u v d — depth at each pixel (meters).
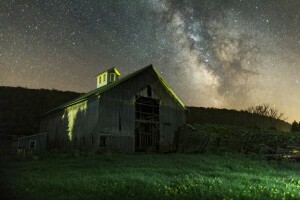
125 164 18.31
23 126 46.28
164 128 33.12
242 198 8.73
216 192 9.20
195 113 59.03
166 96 34.25
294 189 10.20
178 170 15.37
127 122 30.08
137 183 10.47
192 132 32.78
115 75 38.62
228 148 28.55
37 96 52.62
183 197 8.62
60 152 27.81
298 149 24.67
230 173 14.52
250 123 62.28
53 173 13.76
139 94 31.69
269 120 65.56
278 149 25.08
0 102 49.06
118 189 9.38
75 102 32.34
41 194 8.55
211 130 33.69
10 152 32.53
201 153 28.88
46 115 42.91
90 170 15.22
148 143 32.38
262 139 28.73
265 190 9.83
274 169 17.64
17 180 11.03
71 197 8.21
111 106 29.16
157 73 33.38
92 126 28.73
